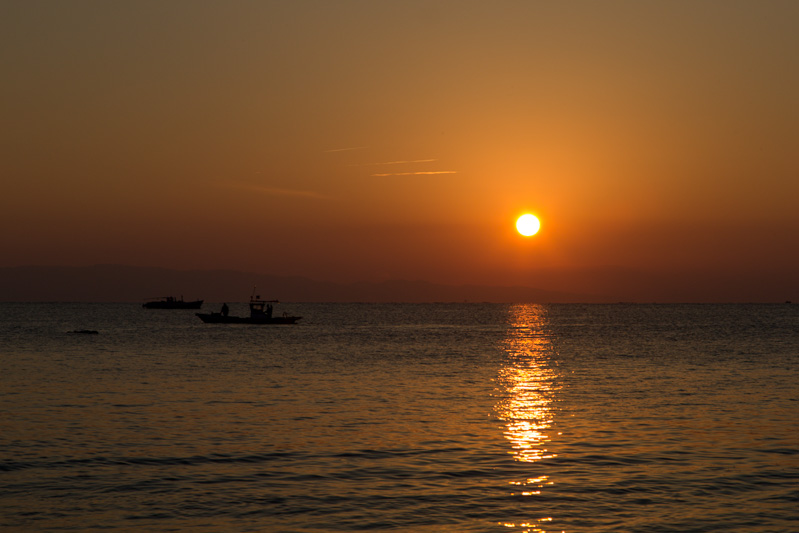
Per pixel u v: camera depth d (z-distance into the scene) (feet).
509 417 126.21
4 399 145.18
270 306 521.65
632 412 132.26
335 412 130.82
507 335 439.22
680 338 395.96
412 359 253.03
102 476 85.87
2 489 80.59
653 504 75.97
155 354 264.72
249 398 148.46
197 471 88.28
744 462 93.15
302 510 73.97
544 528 69.15
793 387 170.19
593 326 595.06
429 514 72.95
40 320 641.40
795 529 68.90
